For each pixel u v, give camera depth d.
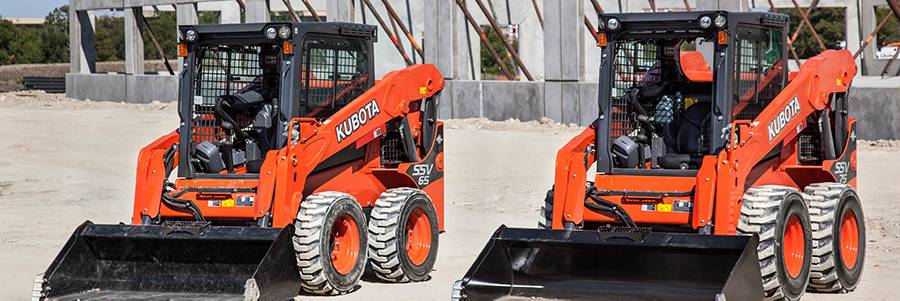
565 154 8.48
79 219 14.05
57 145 22.75
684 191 8.20
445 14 26.80
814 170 9.41
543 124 24.70
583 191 8.47
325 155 9.08
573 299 7.95
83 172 18.88
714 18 8.12
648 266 7.95
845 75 9.55
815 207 8.89
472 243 11.84
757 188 8.37
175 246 8.57
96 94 38.12
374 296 9.04
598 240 7.90
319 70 9.46
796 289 8.31
